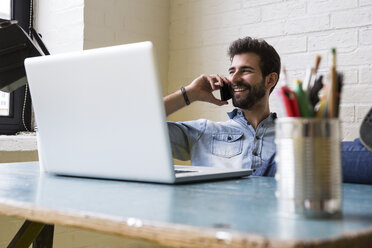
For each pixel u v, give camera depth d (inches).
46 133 45.3
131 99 38.3
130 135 39.4
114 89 38.9
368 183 42.9
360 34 85.3
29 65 44.3
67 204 28.6
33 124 107.3
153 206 27.9
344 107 86.9
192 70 109.9
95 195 32.9
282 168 24.7
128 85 38.1
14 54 58.7
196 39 109.3
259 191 35.6
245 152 74.7
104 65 39.0
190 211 26.1
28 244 50.4
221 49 104.5
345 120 86.8
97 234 98.2
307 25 91.7
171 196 32.5
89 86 40.4
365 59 84.6
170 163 38.2
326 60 89.2
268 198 31.6
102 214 25.1
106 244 98.7
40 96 44.4
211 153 76.4
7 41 58.0
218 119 104.0
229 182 42.5
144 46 36.5
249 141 75.2
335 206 24.2
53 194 33.3
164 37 114.0
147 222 23.0
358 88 85.4
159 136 37.8
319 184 23.9
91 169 43.2
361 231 20.9
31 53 59.3
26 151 89.0
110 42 102.7
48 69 42.9
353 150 44.7
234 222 22.9
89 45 98.5
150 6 110.6
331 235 20.0
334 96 24.6
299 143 24.1
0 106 103.1
